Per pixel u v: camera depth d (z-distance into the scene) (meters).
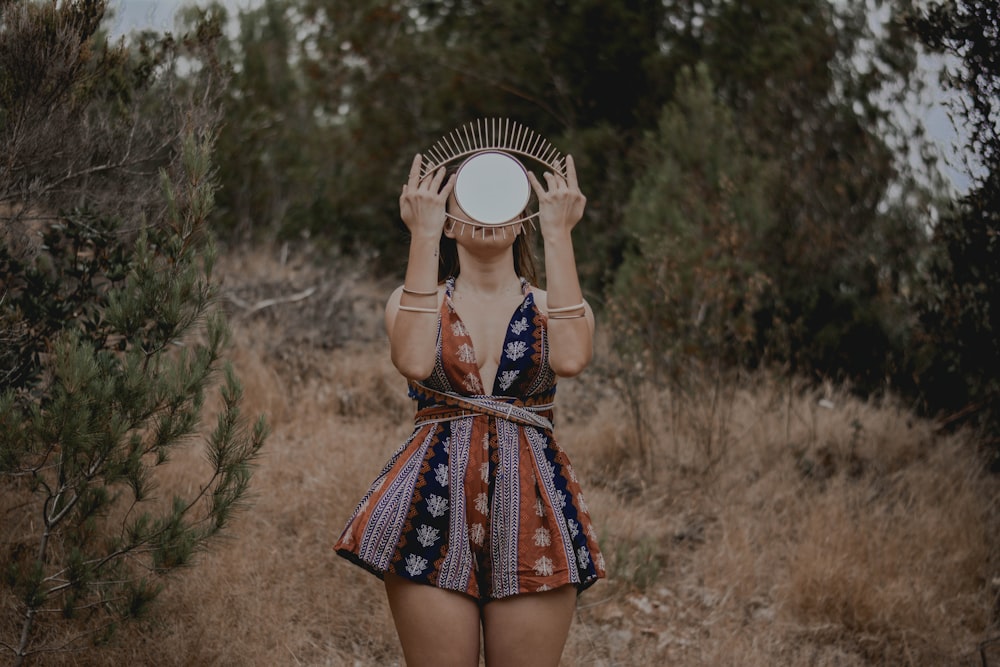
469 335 2.41
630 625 4.02
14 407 3.18
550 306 2.38
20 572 2.86
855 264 7.30
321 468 4.75
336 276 8.52
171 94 4.39
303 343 6.80
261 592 3.70
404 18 10.69
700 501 5.18
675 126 7.86
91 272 3.68
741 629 4.01
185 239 3.04
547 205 2.41
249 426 5.27
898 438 5.75
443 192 2.38
